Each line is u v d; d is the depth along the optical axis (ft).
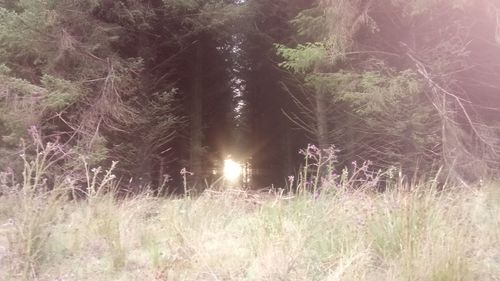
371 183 17.95
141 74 39.78
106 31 33.83
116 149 35.22
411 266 11.51
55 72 31.01
